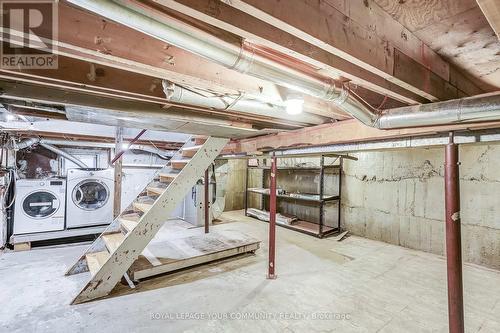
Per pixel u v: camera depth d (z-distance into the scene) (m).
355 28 1.08
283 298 2.58
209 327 2.12
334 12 1.00
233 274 3.12
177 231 5.05
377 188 4.64
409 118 1.67
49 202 4.19
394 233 4.40
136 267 2.87
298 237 4.75
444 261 3.61
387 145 2.21
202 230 5.15
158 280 2.94
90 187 4.55
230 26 0.87
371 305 2.46
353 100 1.57
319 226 4.91
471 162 3.59
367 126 2.04
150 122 2.32
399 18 1.24
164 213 2.83
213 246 3.59
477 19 1.21
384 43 1.21
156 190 3.37
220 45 0.98
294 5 0.87
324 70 1.34
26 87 1.53
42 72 1.27
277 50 1.08
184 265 3.14
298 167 5.57
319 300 2.54
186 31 0.89
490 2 0.74
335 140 2.48
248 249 3.74
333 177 5.37
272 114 2.19
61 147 5.23
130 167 5.50
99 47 1.03
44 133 4.09
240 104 1.88
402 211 4.30
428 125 1.64
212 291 2.71
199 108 2.00
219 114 2.30
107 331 2.05
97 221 4.51
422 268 3.36
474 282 2.97
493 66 1.71
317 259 3.66
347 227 5.11
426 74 1.47
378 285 2.87
